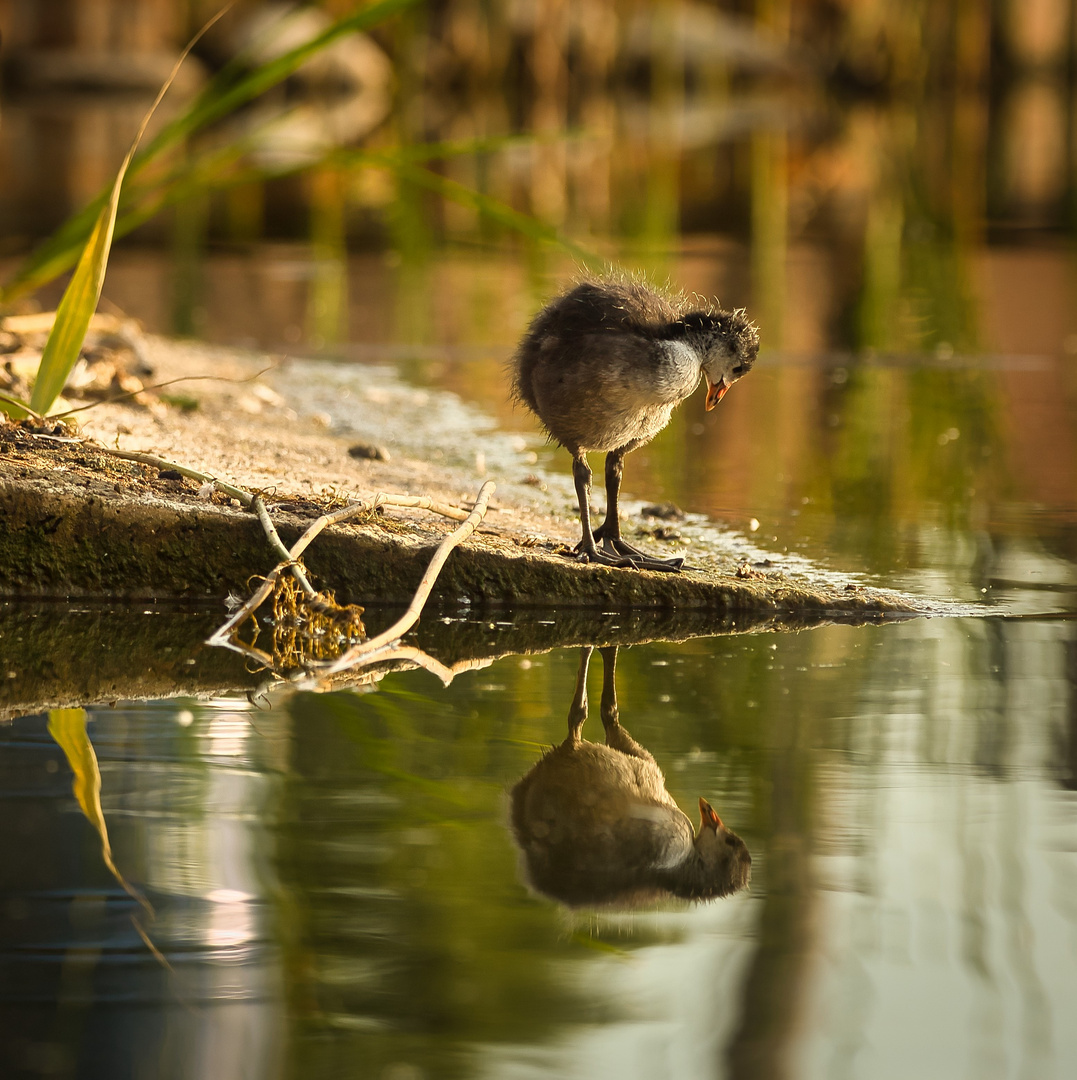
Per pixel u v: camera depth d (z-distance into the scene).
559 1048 4.82
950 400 18.41
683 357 10.16
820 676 8.77
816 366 20.69
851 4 64.94
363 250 31.16
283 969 5.22
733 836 6.42
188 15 57.56
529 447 14.97
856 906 5.80
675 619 10.10
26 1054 4.69
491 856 6.15
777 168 44.19
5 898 5.63
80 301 11.42
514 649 9.34
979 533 12.38
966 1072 4.76
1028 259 30.38
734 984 5.21
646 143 49.12
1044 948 5.48
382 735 7.59
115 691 8.20
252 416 14.55
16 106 52.78
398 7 13.75
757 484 14.01
